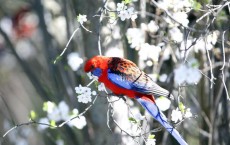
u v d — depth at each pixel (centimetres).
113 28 1332
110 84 1117
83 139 1455
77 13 1405
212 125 1396
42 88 1566
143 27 1245
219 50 1403
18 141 1778
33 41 2027
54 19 1770
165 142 1436
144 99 1120
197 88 1470
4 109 1794
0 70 2239
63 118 1181
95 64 1112
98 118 1391
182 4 1161
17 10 2159
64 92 1538
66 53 1538
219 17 1238
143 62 1386
